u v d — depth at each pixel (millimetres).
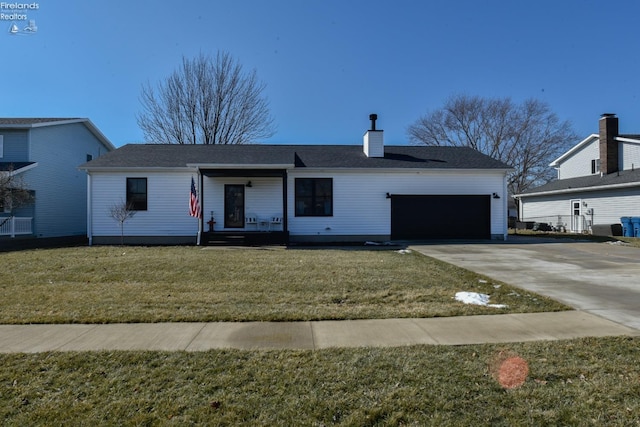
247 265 9516
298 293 6738
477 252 12773
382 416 2850
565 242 16375
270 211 16828
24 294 6645
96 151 26016
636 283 7715
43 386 3293
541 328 4887
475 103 40719
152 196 16500
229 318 5301
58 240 19078
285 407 2969
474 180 17516
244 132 31750
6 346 4266
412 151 19578
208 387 3273
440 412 2900
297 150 18938
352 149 19562
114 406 2963
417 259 10891
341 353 4035
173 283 7559
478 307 5875
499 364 3729
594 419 2785
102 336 4609
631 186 20516
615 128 24203
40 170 20297
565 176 29609
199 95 30359
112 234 16453
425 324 5094
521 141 39781
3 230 17766
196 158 17047
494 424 2742
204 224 16594
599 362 3746
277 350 4125
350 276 8172
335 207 17062
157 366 3703
